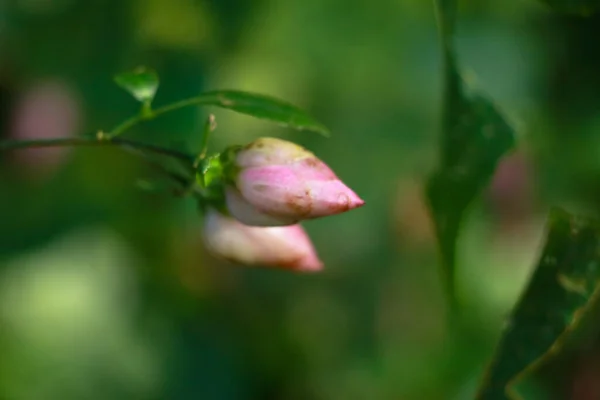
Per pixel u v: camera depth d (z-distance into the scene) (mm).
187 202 928
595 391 901
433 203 659
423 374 946
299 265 649
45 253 915
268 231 646
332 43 942
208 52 909
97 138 644
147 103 644
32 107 910
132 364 910
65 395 885
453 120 656
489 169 655
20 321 893
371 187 945
